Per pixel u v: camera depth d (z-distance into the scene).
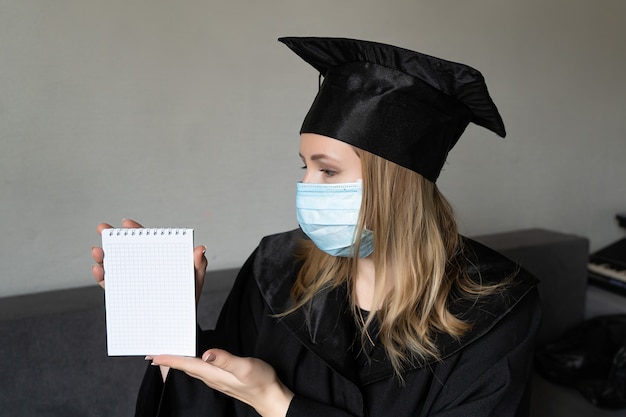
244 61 1.58
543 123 2.16
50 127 1.39
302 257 1.05
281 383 0.88
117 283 0.74
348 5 1.70
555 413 1.63
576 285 1.99
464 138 2.01
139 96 1.47
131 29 1.43
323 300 0.97
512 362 0.89
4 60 1.32
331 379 0.94
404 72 0.87
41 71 1.36
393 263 0.94
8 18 1.31
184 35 1.49
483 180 2.08
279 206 1.72
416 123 0.88
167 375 0.91
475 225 2.11
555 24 2.09
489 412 0.86
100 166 1.46
